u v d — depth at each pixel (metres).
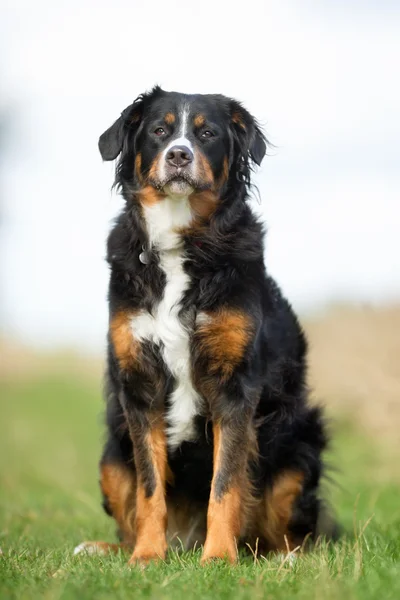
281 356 9.64
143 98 9.84
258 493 9.59
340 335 22.22
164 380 9.07
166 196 9.33
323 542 9.31
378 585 6.64
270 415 9.48
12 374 45.28
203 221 9.37
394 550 8.52
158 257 9.18
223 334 8.85
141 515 8.91
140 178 9.64
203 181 9.29
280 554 9.13
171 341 8.97
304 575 7.22
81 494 14.76
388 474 16.70
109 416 9.77
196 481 9.53
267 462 9.60
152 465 9.04
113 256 9.37
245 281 9.04
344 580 6.86
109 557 8.77
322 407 10.26
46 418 32.44
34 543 10.08
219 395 8.95
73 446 25.53
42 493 16.70
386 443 19.47
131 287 9.09
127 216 9.60
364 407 21.19
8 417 32.69
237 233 9.34
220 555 8.31
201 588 6.75
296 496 9.73
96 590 6.64
